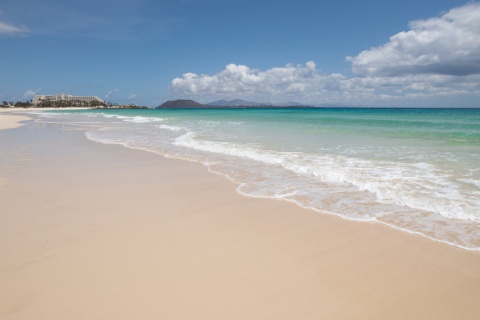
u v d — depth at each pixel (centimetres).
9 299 272
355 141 1253
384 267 326
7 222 450
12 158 988
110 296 276
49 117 4662
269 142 1254
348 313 256
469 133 1493
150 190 623
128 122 3078
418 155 911
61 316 250
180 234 413
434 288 289
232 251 364
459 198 519
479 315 253
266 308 261
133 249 368
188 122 2792
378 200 531
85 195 588
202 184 667
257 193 592
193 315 252
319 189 606
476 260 336
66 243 383
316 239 394
